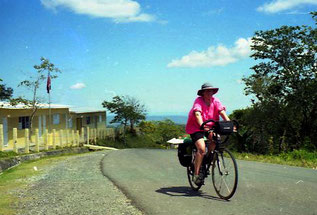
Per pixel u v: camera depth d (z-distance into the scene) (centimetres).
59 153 1927
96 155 1530
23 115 2283
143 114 4578
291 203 460
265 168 952
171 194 532
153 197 511
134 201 493
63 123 2966
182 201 478
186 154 555
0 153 1380
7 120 2109
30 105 2270
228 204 455
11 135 2141
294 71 2802
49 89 2294
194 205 452
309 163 1188
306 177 741
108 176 770
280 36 2867
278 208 431
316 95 2741
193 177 543
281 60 2886
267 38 2909
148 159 1261
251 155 1762
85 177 777
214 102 514
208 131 498
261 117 2973
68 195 568
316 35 2734
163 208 442
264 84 2952
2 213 464
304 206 442
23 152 1622
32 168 1059
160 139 5331
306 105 2809
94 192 582
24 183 734
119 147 3797
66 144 2314
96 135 3444
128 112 4253
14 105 2130
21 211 474
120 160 1198
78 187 640
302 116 3061
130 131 4828
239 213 407
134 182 665
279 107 2934
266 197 500
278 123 3038
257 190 558
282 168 966
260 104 3005
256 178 706
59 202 520
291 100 2877
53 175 841
